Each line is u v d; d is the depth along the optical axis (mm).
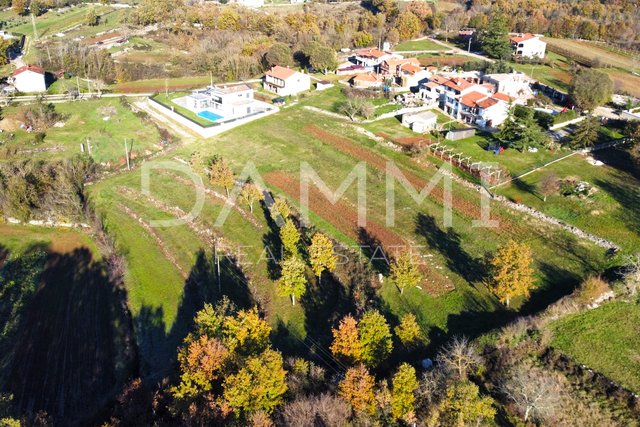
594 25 186500
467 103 120750
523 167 99062
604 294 66500
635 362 57656
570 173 95812
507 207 87438
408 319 61375
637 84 145375
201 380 54125
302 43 176875
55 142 117438
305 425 47094
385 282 73375
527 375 56312
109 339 69688
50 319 73062
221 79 160250
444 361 57156
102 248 87812
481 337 61312
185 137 120062
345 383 51625
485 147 107750
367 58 162250
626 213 83250
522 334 61219
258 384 51500
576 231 80000
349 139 115125
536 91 139500
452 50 185750
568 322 63188
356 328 59906
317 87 147250
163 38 194625
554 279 71125
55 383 63375
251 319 60375
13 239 90312
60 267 83625
